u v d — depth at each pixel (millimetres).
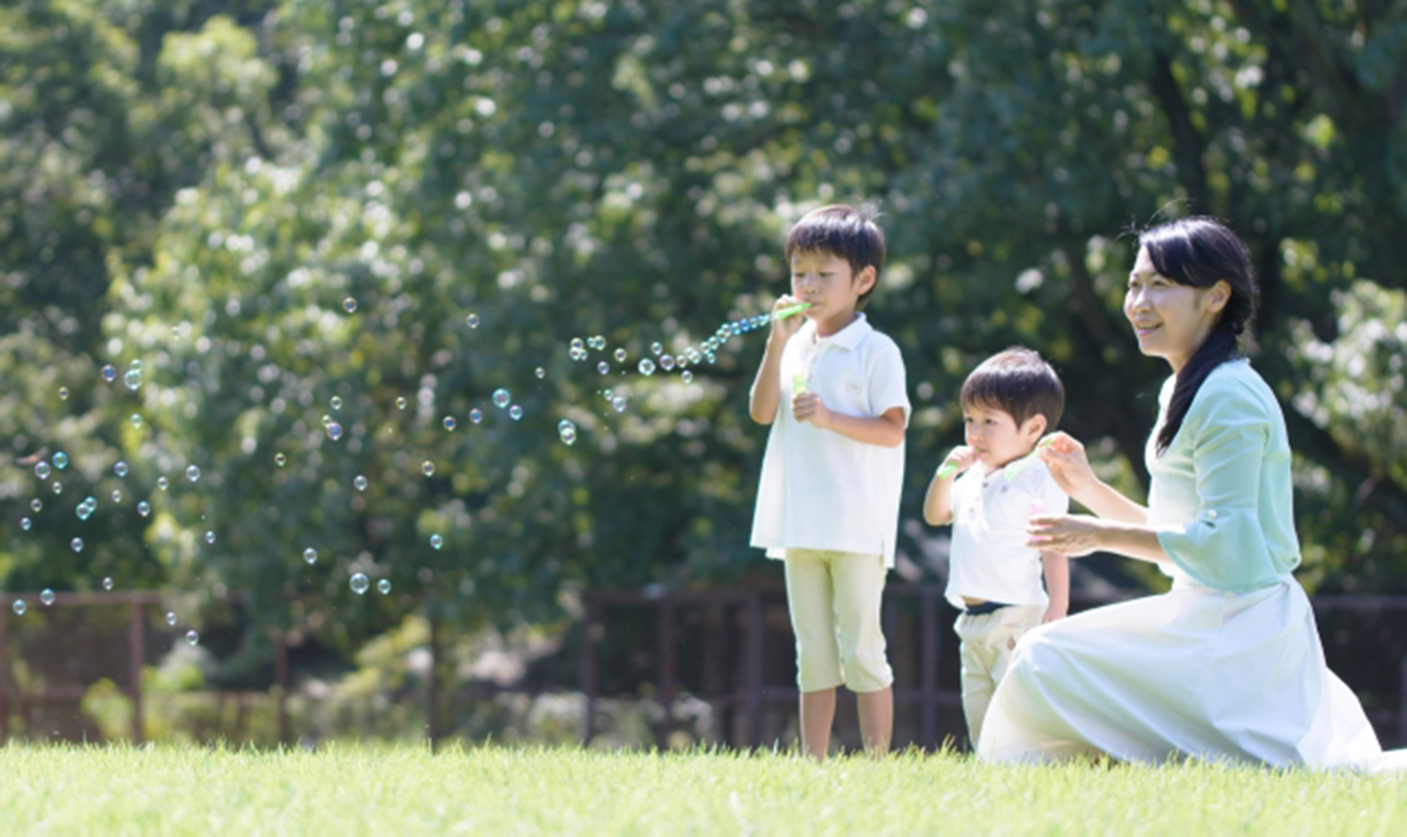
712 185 20141
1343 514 22406
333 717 20141
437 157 18953
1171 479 6117
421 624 25516
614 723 18922
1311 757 5812
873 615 6816
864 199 18141
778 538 6891
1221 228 6152
